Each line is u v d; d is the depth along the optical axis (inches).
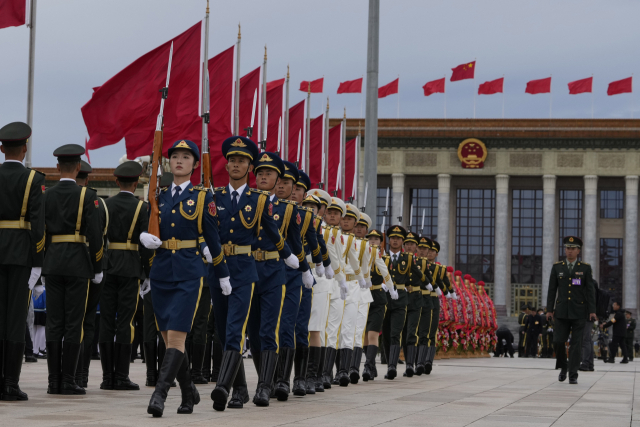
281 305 413.4
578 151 3228.3
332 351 549.0
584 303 650.8
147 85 808.9
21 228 385.4
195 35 820.0
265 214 390.6
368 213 901.2
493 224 3393.2
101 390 465.1
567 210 3403.1
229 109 912.3
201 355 534.3
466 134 3233.3
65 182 431.8
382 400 450.9
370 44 911.7
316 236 472.7
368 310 639.8
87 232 423.5
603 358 1389.0
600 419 375.2
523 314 1724.9
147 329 504.7
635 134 3171.8
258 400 394.0
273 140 1147.9
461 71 2655.0
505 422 352.2
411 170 3280.0
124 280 468.8
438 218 3260.3
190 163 358.9
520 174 3243.1
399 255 682.2
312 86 1886.1
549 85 2758.4
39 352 864.3
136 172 477.7
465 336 1284.4
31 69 688.4
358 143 1430.9
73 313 427.2
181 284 347.3
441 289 756.6
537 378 712.4
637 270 3294.8
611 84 2741.1
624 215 3358.8
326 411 379.9
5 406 357.4
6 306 384.2
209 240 355.3
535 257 3390.7
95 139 807.1
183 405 352.2
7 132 388.2
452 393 514.9
